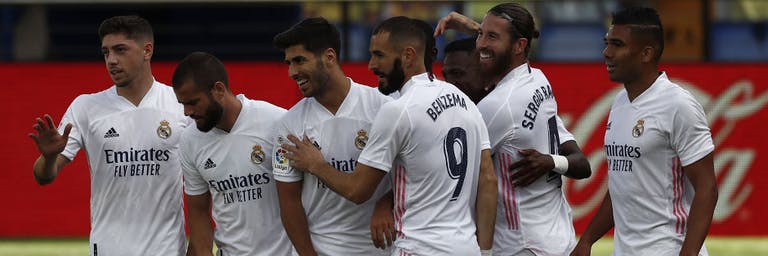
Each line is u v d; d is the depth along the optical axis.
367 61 44.12
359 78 43.94
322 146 20.12
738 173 44.34
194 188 22.16
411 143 19.23
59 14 50.94
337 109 20.17
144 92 23.25
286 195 20.41
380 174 19.27
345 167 20.17
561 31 52.88
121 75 22.64
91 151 23.31
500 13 21.41
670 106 20.23
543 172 21.22
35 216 44.41
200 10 51.59
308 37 19.47
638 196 20.83
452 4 47.22
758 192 44.38
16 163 44.38
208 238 22.27
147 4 47.09
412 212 19.53
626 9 20.81
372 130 19.28
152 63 44.03
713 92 44.34
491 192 20.06
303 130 20.23
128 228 23.25
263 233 21.86
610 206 22.14
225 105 21.27
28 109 44.41
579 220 43.88
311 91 19.70
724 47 54.19
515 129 21.22
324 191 20.47
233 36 50.84
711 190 20.14
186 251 24.31
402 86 19.86
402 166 19.64
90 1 46.22
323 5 51.44
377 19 50.97
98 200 23.45
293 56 19.53
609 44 20.83
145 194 23.17
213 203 22.17
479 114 20.22
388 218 20.02
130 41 22.64
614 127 21.28
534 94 21.53
